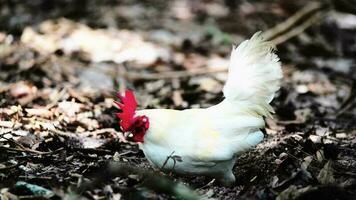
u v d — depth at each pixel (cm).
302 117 787
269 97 517
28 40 1103
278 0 1420
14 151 572
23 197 479
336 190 495
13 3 1337
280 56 1111
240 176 553
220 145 492
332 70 1047
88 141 646
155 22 1279
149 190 495
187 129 501
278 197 488
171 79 981
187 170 502
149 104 831
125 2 1399
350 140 678
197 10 1377
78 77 947
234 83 518
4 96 802
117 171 522
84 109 755
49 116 704
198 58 1102
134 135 511
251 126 501
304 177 523
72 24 1226
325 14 1170
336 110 850
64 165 562
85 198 481
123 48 1116
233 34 1232
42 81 890
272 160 567
